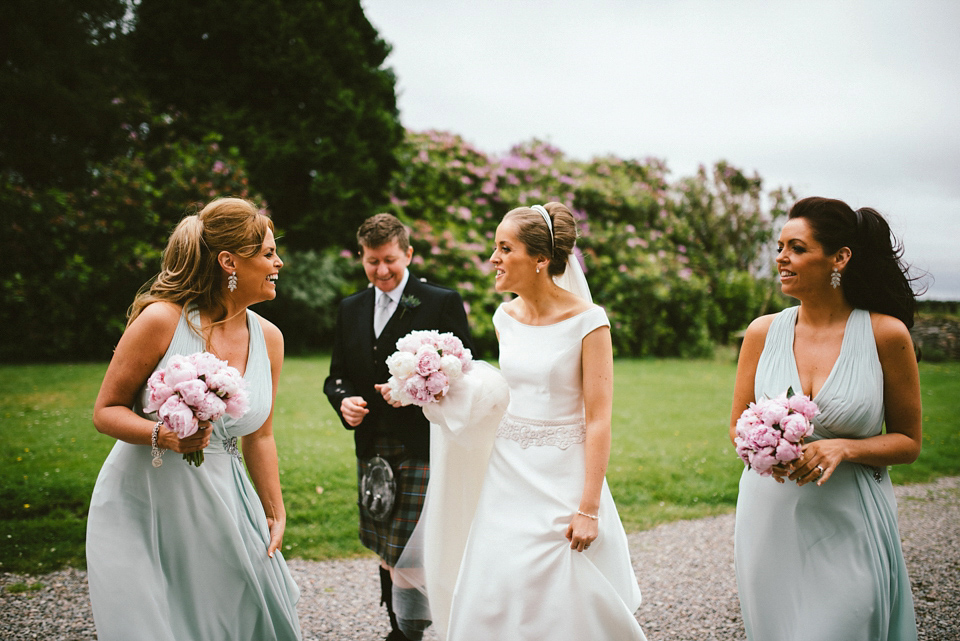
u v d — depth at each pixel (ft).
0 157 35.40
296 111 43.91
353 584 11.73
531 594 6.85
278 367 7.75
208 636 6.47
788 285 7.06
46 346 33.53
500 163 47.83
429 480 8.68
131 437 6.04
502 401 7.78
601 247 49.65
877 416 6.62
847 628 6.23
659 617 10.57
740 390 7.72
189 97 42.75
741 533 7.19
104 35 39.47
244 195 37.76
